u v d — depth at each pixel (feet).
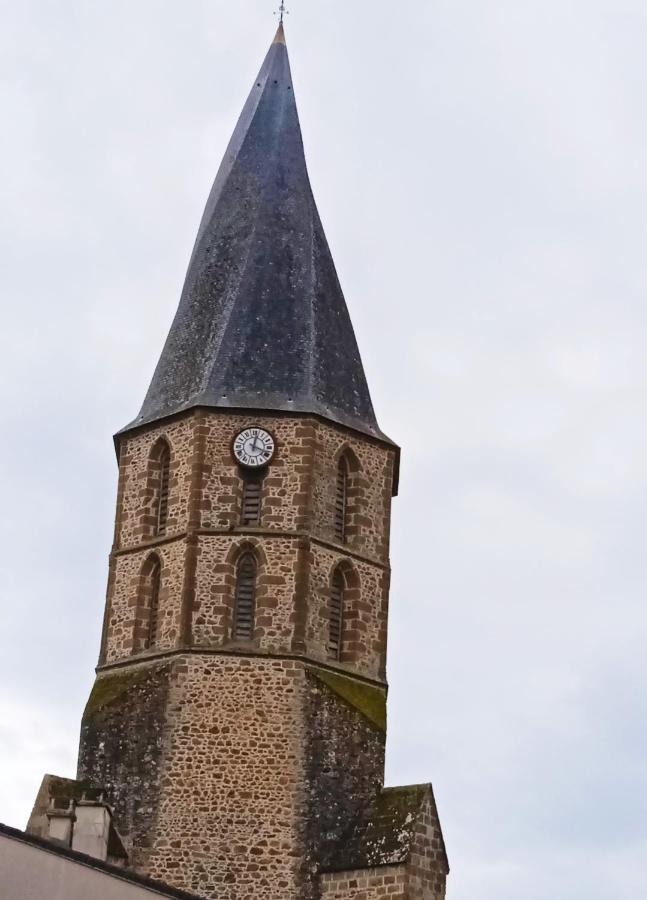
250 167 193.06
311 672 168.96
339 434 178.60
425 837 159.33
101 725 167.12
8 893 117.29
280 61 200.95
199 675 167.84
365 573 176.14
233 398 177.06
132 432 180.75
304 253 188.44
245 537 172.35
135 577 175.22
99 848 150.20
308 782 164.86
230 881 161.17
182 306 188.55
